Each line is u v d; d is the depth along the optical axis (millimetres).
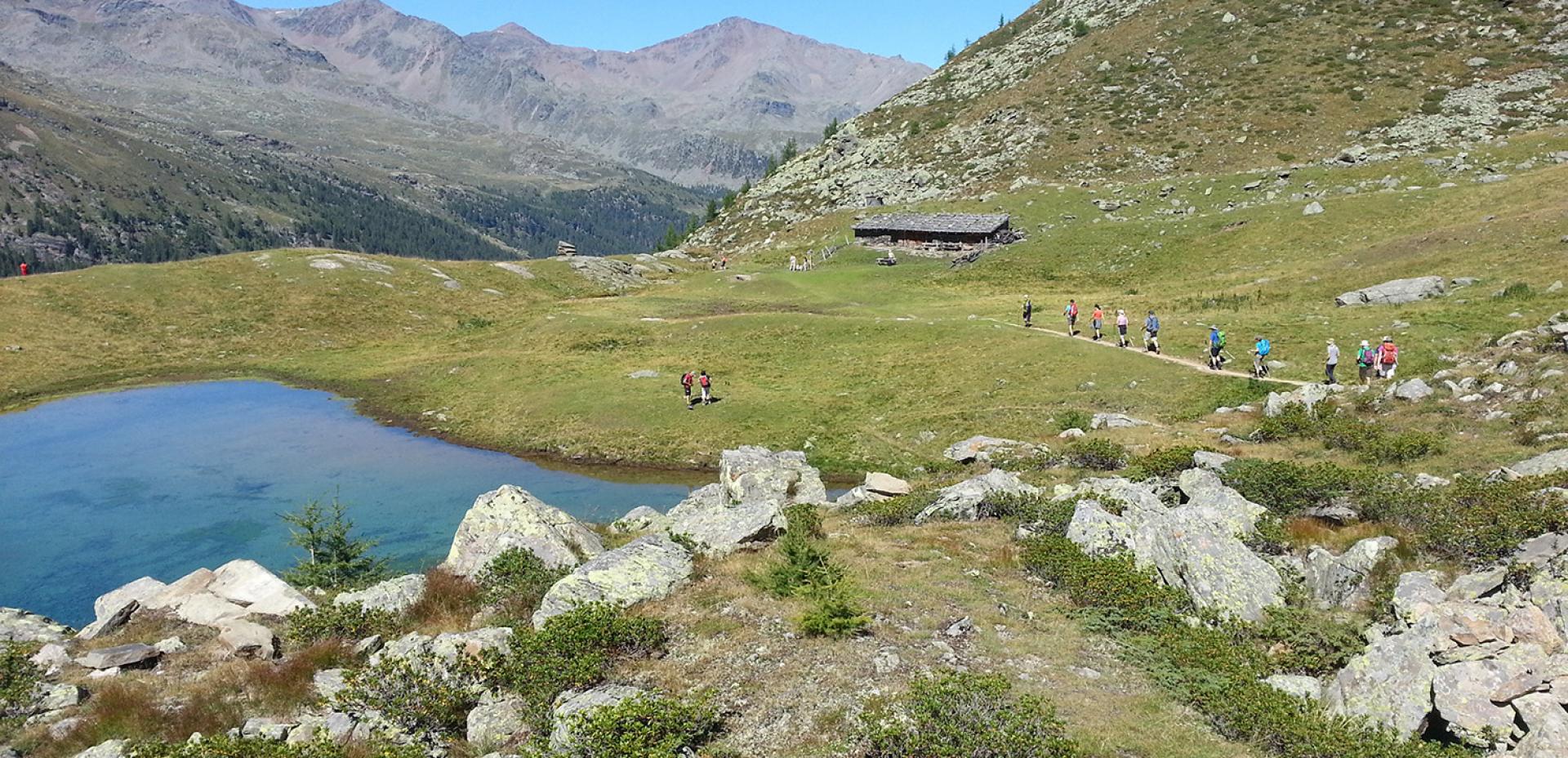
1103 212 105312
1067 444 39250
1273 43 140250
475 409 60469
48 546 36844
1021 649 17016
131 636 21438
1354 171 96688
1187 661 16188
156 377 72500
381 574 31859
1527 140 92125
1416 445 28719
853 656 16281
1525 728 11555
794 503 31953
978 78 175250
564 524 26812
